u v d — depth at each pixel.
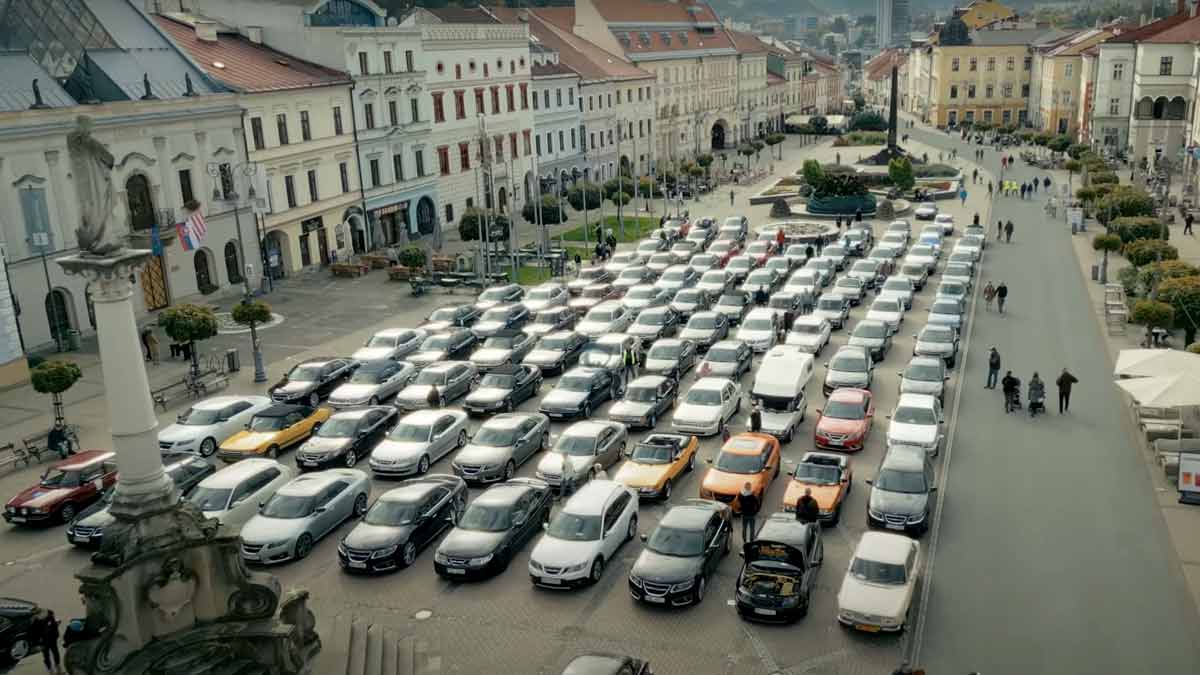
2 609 20.53
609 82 106.00
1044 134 125.94
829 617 21.53
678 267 55.72
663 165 118.31
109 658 17.39
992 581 23.00
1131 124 105.31
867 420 32.22
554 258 62.75
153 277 52.19
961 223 77.19
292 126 61.38
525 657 20.41
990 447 31.73
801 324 43.50
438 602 22.89
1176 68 97.69
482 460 29.55
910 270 55.81
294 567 24.95
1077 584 22.77
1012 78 161.38
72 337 46.88
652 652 20.36
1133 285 48.69
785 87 175.38
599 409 36.47
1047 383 38.22
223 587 18.33
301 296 57.56
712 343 43.28
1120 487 28.25
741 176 111.31
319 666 19.81
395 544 24.28
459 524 24.81
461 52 78.62
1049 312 49.19
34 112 44.69
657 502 27.88
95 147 17.16
